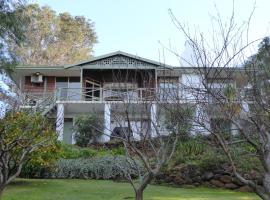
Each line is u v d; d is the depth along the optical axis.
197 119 5.67
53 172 13.61
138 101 8.03
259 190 4.77
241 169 11.67
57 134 9.12
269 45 6.09
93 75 24.97
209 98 5.52
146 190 11.29
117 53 23.25
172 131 7.08
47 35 41.34
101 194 10.34
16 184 11.71
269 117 4.92
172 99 6.90
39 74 25.14
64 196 10.02
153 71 20.19
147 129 7.58
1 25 14.23
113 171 13.60
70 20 43.53
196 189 12.00
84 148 16.50
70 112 22.50
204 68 5.32
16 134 6.27
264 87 5.27
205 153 13.06
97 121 17.33
